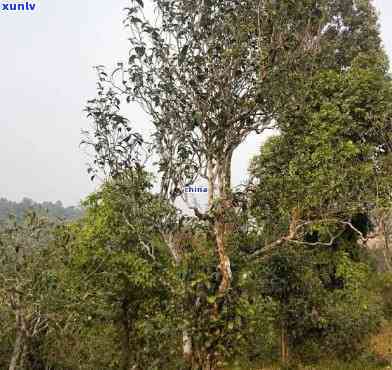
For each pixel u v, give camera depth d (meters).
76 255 7.84
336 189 6.96
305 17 6.29
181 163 6.17
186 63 6.06
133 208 6.55
